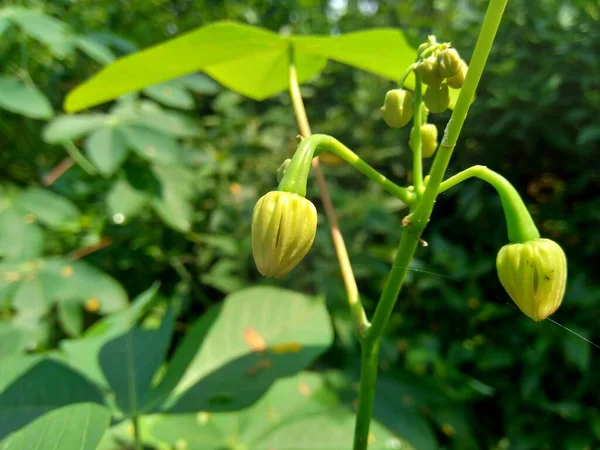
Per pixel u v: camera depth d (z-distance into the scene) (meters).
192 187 0.22
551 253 0.06
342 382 0.17
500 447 0.21
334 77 0.38
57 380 0.09
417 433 0.16
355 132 0.31
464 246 0.26
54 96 0.27
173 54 0.11
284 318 0.11
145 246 0.24
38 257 0.18
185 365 0.10
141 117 0.20
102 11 0.32
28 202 0.18
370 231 0.25
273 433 0.11
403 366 0.20
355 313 0.07
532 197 0.26
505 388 0.22
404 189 0.07
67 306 0.17
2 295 0.16
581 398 0.21
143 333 0.11
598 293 0.21
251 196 0.25
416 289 0.23
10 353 0.14
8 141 0.25
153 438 0.13
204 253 0.24
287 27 0.40
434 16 0.36
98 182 0.24
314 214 0.06
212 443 0.13
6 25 0.17
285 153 0.28
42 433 0.06
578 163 0.25
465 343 0.22
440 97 0.07
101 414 0.06
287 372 0.10
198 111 0.35
